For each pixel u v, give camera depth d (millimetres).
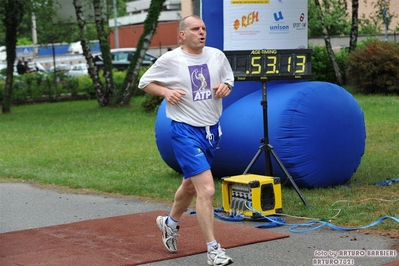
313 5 40438
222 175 16781
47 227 13141
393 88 37906
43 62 83188
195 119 9961
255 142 15172
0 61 85375
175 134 10023
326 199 14422
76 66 69438
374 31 48031
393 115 29844
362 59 38656
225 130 15922
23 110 46688
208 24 16688
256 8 15883
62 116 39312
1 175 20062
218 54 10195
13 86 52125
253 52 13797
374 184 15969
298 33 16250
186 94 9938
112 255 10836
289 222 12781
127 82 42188
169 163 18047
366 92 39438
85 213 14492
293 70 14000
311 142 14938
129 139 27453
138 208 14758
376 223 11922
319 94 15180
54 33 44844
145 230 12531
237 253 10766
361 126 15938
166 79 10016
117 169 20266
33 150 25734
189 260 10516
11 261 10711
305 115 14883
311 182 15227
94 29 44406
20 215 14586
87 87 53531
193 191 10336
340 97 15500
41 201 16047
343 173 15672
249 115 15539
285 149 14781
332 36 54719
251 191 12922
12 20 43781
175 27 74062
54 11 43656
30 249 11430
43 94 53188
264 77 13820
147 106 37812
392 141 22859
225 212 13664
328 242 11195
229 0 15812
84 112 40719
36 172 20203
